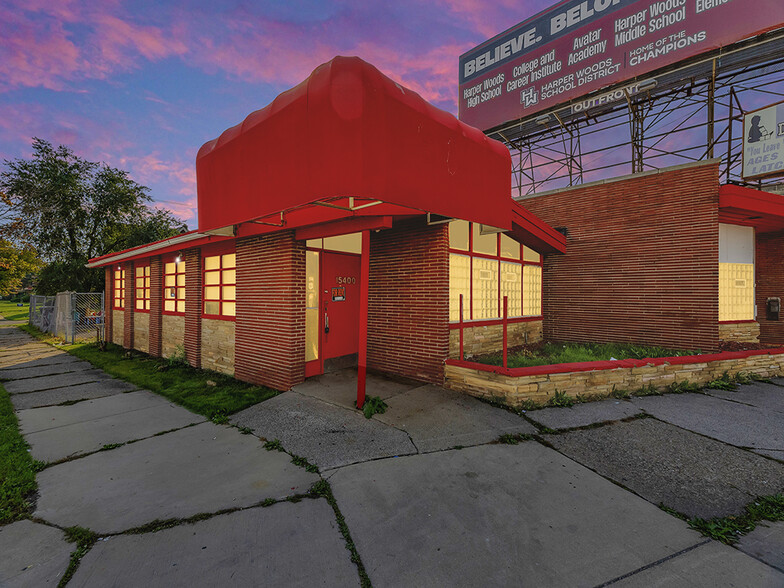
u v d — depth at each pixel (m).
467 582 2.43
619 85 11.71
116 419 5.66
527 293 10.21
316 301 7.24
